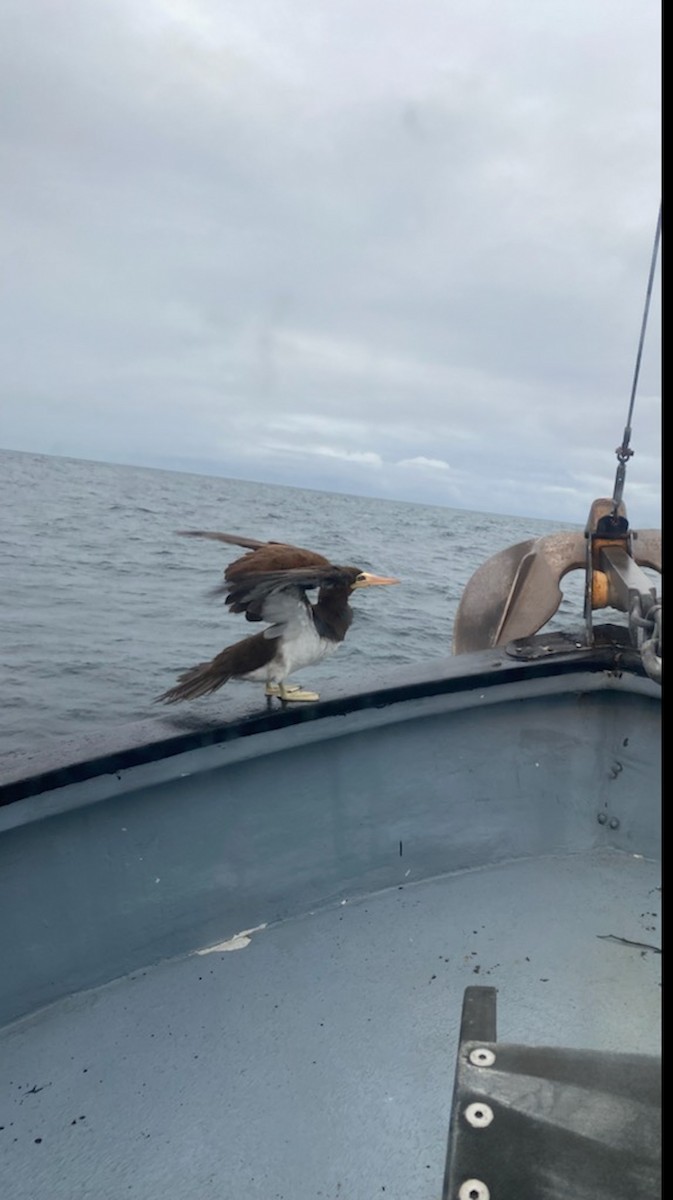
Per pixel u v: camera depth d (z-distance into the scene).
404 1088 2.24
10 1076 2.32
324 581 2.84
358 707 2.98
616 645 3.37
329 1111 2.18
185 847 2.80
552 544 3.59
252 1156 2.05
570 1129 0.99
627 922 2.91
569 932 2.86
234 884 2.90
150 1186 1.98
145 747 2.60
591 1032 2.38
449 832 3.24
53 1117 2.18
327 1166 2.02
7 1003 2.54
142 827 2.72
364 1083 2.26
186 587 20.58
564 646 3.40
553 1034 2.37
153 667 12.99
